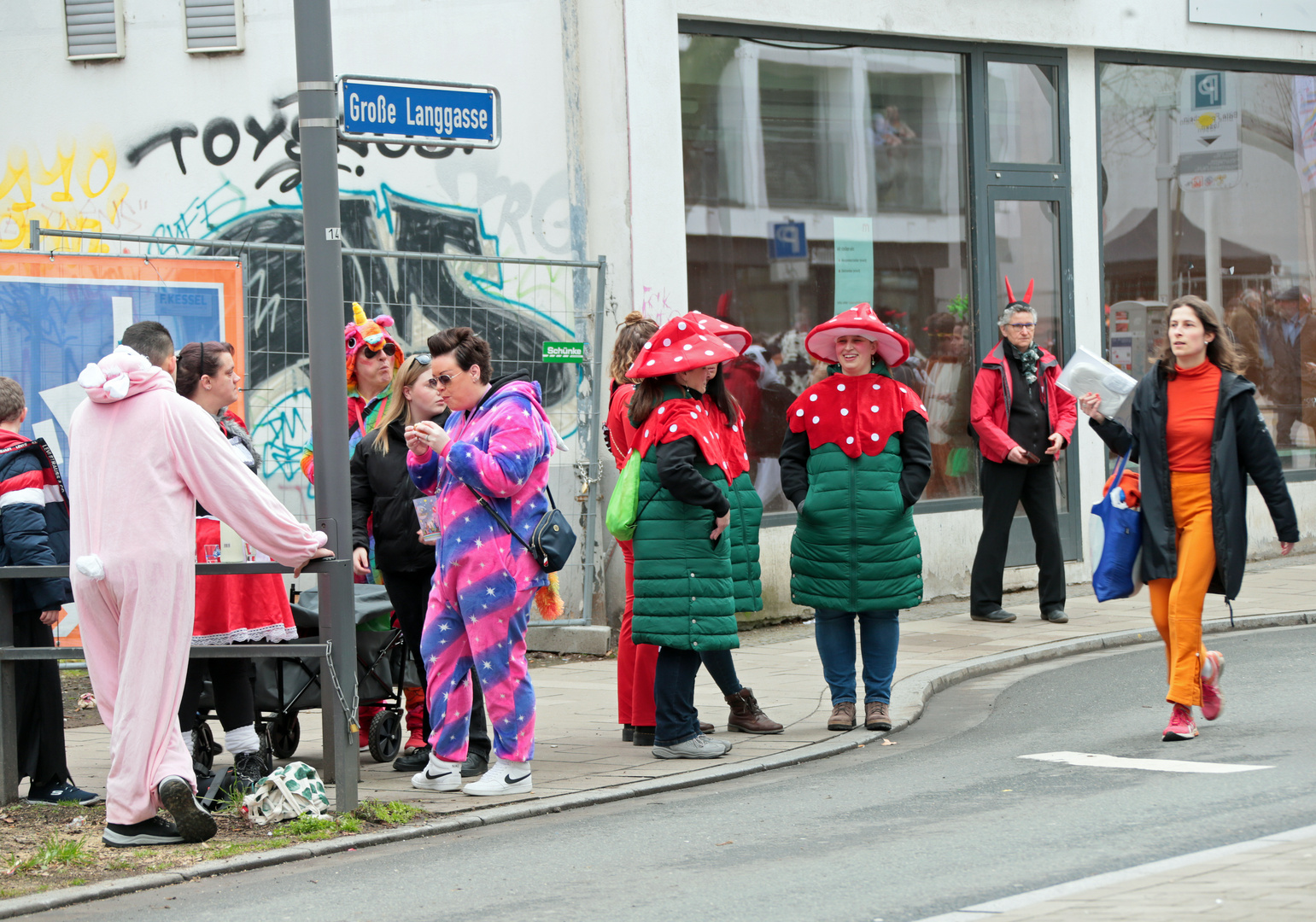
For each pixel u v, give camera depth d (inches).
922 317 623.5
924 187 623.2
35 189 558.6
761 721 380.2
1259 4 707.4
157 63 551.2
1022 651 490.6
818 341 396.2
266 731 345.1
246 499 276.7
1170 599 345.4
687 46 563.2
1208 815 263.6
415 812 300.8
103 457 275.9
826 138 597.6
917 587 382.0
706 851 264.2
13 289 455.8
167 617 275.3
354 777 296.0
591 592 530.3
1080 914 202.8
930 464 383.6
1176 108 703.1
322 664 294.8
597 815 302.4
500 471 305.7
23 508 305.7
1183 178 706.8
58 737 319.6
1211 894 207.9
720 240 572.7
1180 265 708.0
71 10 553.3
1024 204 650.2
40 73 557.3
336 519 294.2
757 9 569.0
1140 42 672.4
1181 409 344.5
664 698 350.9
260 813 294.4
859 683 450.3
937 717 403.9
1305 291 751.7
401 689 358.3
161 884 255.0
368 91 309.9
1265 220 735.7
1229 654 466.0
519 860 264.7
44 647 315.3
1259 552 709.9
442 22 546.3
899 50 614.2
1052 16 644.7
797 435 393.1
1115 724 373.1
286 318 544.1
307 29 299.0
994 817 276.7
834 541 379.9
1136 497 352.8
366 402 371.9
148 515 273.9
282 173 548.4
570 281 550.6
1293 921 191.9
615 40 541.3
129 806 275.4
